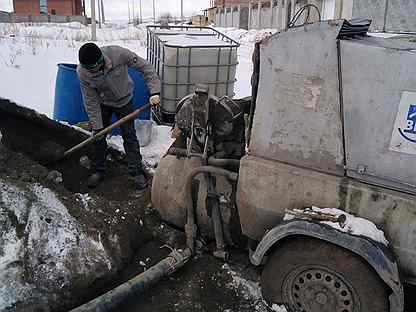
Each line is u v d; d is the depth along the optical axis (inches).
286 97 100.2
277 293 104.8
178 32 281.3
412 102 86.8
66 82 207.9
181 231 140.1
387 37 109.5
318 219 95.7
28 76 343.6
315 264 97.1
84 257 117.2
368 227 92.5
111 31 981.8
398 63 86.7
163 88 228.8
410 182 90.2
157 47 251.3
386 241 92.9
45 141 171.0
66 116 210.8
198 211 127.6
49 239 116.9
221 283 119.8
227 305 113.4
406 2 179.0
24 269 107.3
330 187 97.4
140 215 147.0
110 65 156.2
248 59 483.2
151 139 219.0
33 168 143.2
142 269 127.5
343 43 90.7
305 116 98.8
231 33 842.8
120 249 129.0
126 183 175.3
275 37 98.2
